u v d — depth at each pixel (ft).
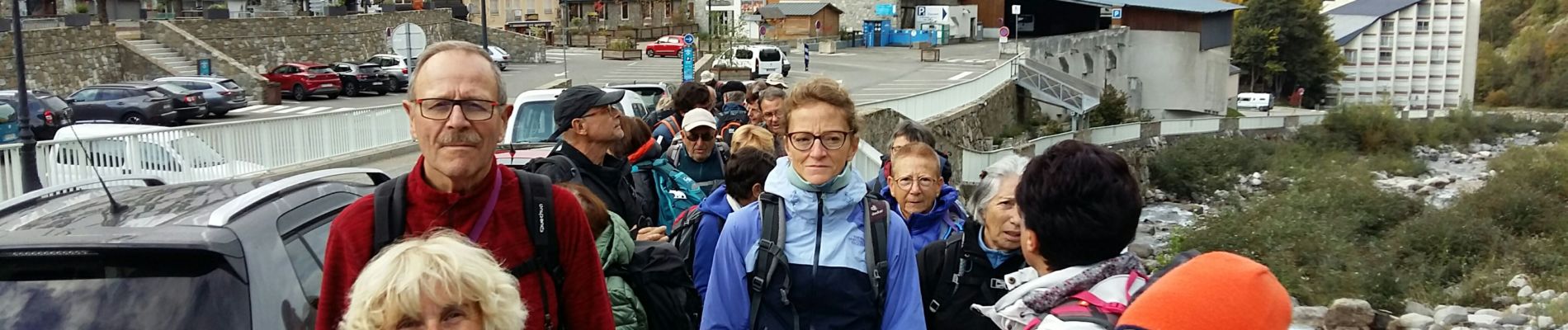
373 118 71.56
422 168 9.40
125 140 45.91
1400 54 353.51
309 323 11.44
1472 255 72.59
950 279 12.98
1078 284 8.48
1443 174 149.07
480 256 8.38
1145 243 79.71
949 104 103.81
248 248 11.19
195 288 10.69
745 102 31.01
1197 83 196.95
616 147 17.34
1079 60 171.73
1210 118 151.53
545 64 177.37
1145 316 6.75
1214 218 77.51
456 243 8.31
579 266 9.81
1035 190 8.90
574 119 16.42
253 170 54.95
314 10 203.62
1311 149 157.58
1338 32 355.36
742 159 15.40
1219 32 208.23
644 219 17.33
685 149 22.27
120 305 10.55
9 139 70.44
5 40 111.14
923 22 228.22
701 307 14.43
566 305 9.80
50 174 42.39
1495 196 90.79
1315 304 57.36
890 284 11.55
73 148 43.47
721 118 29.25
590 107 16.40
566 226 9.69
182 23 140.46
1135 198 8.71
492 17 283.18
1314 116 177.06
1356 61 351.46
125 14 188.24
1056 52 159.74
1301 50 291.38
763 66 145.59
